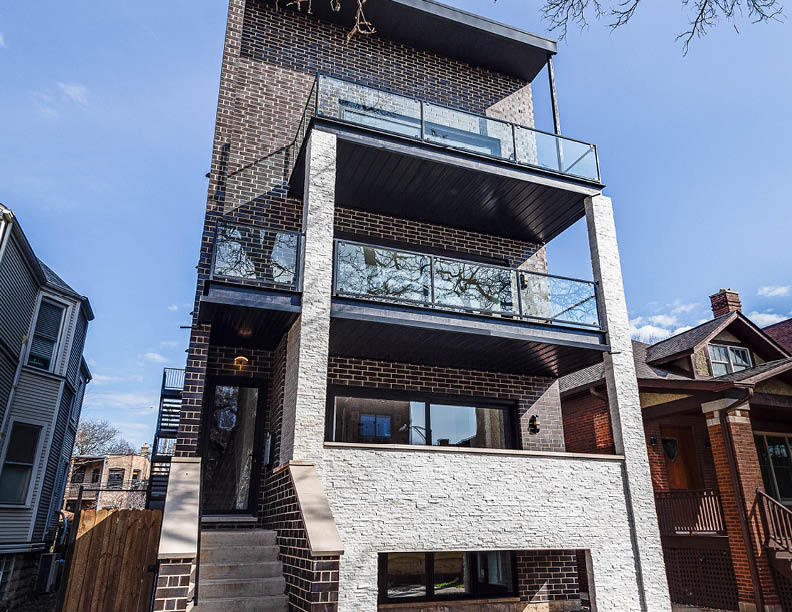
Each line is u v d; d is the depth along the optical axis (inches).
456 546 306.2
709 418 496.1
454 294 378.3
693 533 495.8
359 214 434.6
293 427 305.6
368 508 297.1
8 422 548.4
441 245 454.0
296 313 332.2
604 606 328.2
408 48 497.4
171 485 270.8
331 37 471.5
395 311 348.5
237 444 378.9
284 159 422.6
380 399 402.6
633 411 380.5
